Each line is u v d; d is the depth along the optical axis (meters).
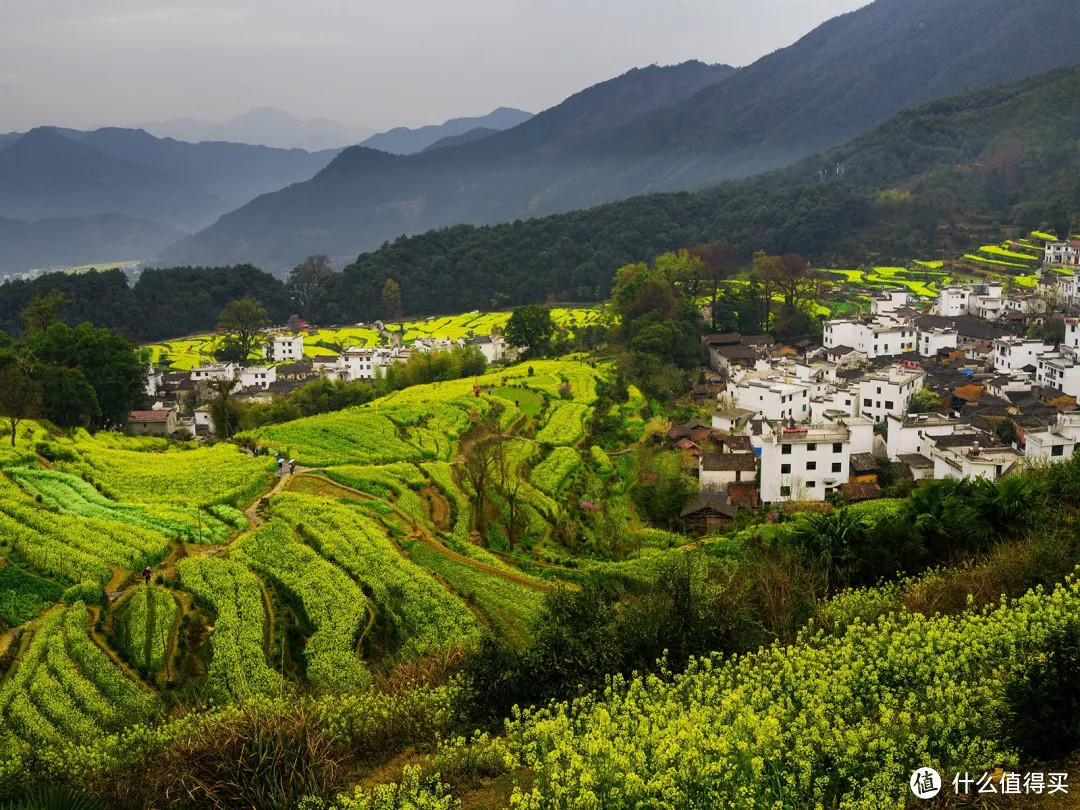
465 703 35.53
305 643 52.59
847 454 88.88
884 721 24.73
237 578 58.50
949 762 23.67
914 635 30.72
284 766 28.70
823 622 40.47
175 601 56.69
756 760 23.41
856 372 134.50
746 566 51.59
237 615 53.53
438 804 25.70
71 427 113.44
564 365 152.75
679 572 42.62
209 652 51.31
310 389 144.50
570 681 34.94
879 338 159.88
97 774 31.89
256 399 157.25
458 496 81.06
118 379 124.44
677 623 38.47
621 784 24.55
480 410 115.19
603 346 174.62
